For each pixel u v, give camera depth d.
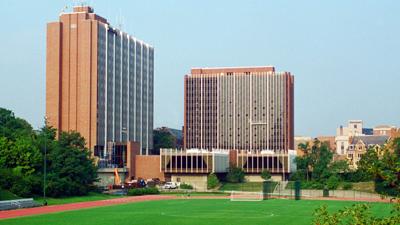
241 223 81.62
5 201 108.06
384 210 103.06
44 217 89.75
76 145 161.88
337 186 175.88
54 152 151.00
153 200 145.50
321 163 195.00
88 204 125.81
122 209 110.00
